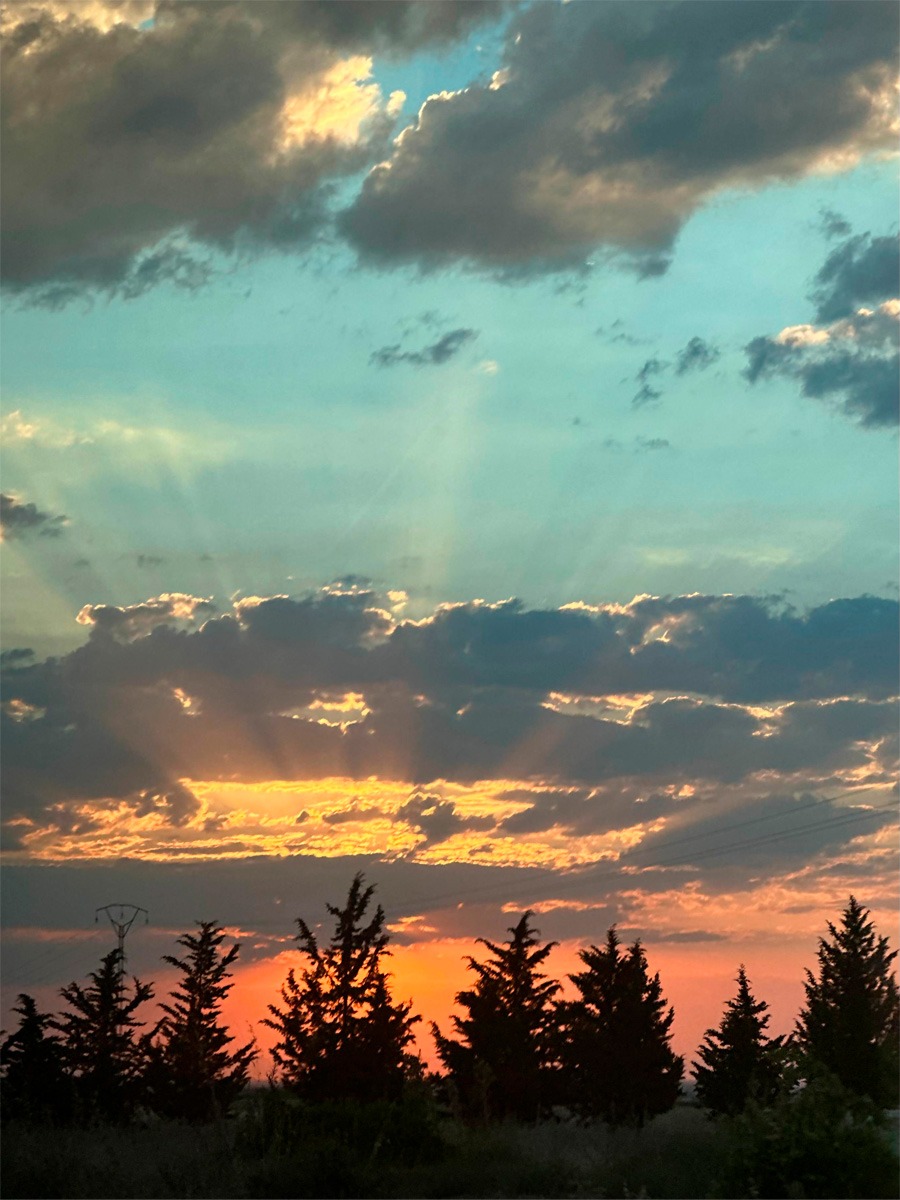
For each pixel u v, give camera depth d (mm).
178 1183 26234
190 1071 52719
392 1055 45969
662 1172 27438
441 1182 27828
